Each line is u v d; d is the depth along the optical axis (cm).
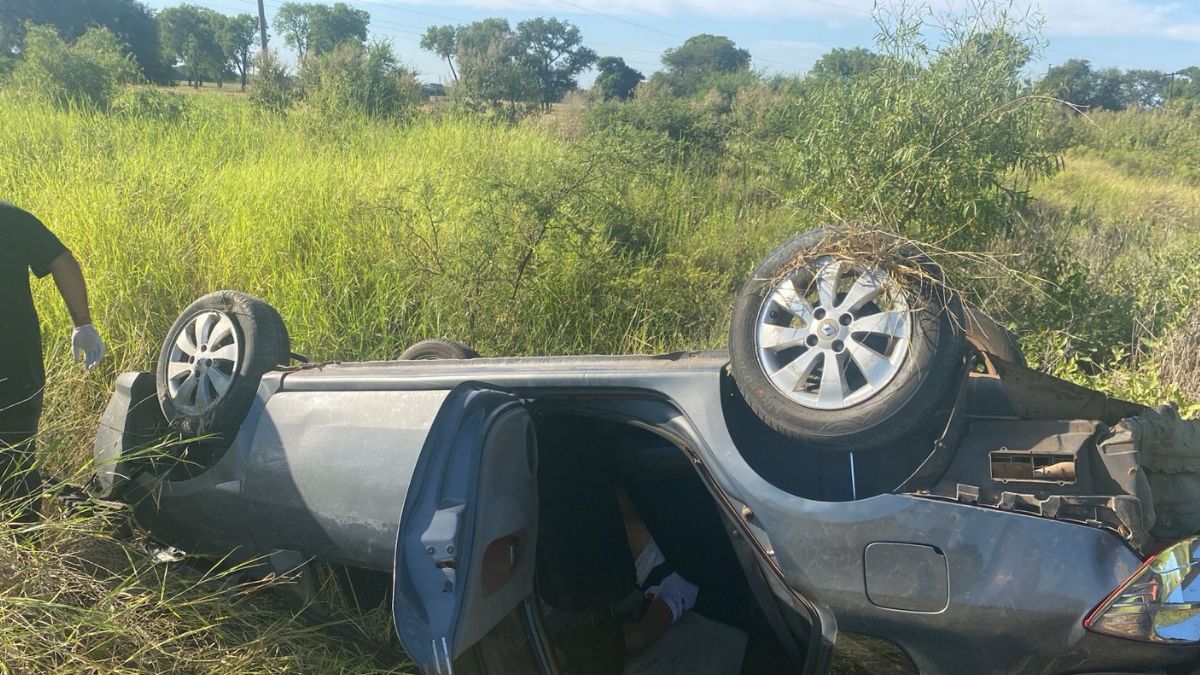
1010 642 242
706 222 967
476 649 281
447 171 1024
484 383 307
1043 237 864
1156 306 724
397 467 300
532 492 301
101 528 354
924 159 699
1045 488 255
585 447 350
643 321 687
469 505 269
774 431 301
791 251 292
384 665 325
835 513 262
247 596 339
